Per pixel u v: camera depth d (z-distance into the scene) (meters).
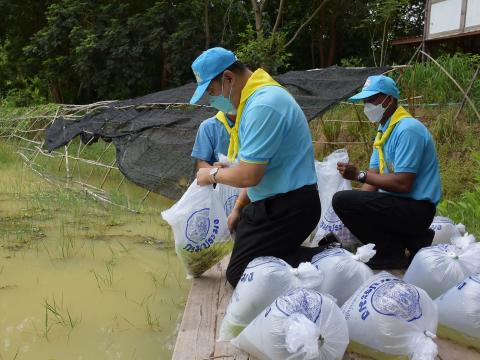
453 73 8.63
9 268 4.50
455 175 6.48
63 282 4.24
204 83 2.73
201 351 2.53
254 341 2.31
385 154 3.53
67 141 8.02
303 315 2.12
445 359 2.46
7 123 12.39
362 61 15.49
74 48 14.88
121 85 14.73
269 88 2.75
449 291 2.65
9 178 8.45
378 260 3.53
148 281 4.30
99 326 3.50
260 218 2.94
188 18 14.15
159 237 5.45
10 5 16.25
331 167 4.10
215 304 3.11
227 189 3.70
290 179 2.84
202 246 3.39
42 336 3.35
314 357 2.04
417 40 11.90
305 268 2.54
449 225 3.87
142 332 3.43
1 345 3.23
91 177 8.57
